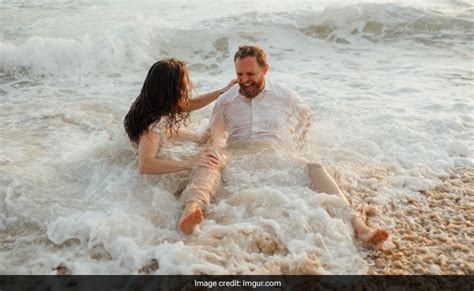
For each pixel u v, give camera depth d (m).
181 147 3.98
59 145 4.40
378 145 4.33
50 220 3.10
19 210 3.21
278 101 3.88
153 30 8.97
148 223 3.03
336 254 2.81
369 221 3.21
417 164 3.98
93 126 4.96
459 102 5.38
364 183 3.68
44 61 7.54
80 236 2.89
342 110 5.17
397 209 3.38
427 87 6.11
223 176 3.46
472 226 3.16
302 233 2.93
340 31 9.40
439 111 5.14
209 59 8.48
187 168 3.44
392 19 9.49
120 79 7.25
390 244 2.96
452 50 8.28
